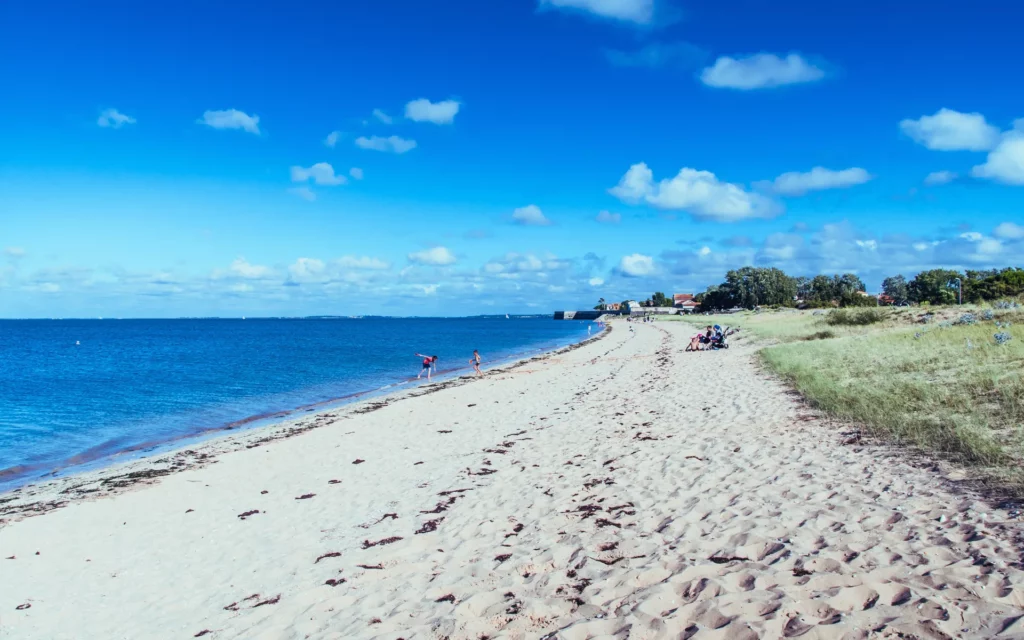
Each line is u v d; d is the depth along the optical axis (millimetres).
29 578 7238
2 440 18125
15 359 51719
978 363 11797
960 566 4348
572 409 16297
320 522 8375
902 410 9609
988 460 6688
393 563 6438
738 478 7703
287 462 12594
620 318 183125
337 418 18453
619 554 5766
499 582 5516
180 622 5676
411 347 65562
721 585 4598
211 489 10828
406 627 4848
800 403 12352
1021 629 3365
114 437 18375
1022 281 40281
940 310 28047
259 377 34500
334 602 5602
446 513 8055
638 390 18578
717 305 127688
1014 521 5023
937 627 3553
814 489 6816
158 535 8492
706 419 12125
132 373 37750
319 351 59562
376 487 9984
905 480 6660
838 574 4504
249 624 5383
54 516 9711
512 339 84250
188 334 118500
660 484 8000
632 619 4285
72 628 5852
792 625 3830
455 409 18422
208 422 20453
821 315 43750
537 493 8406
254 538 7996
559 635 4223
